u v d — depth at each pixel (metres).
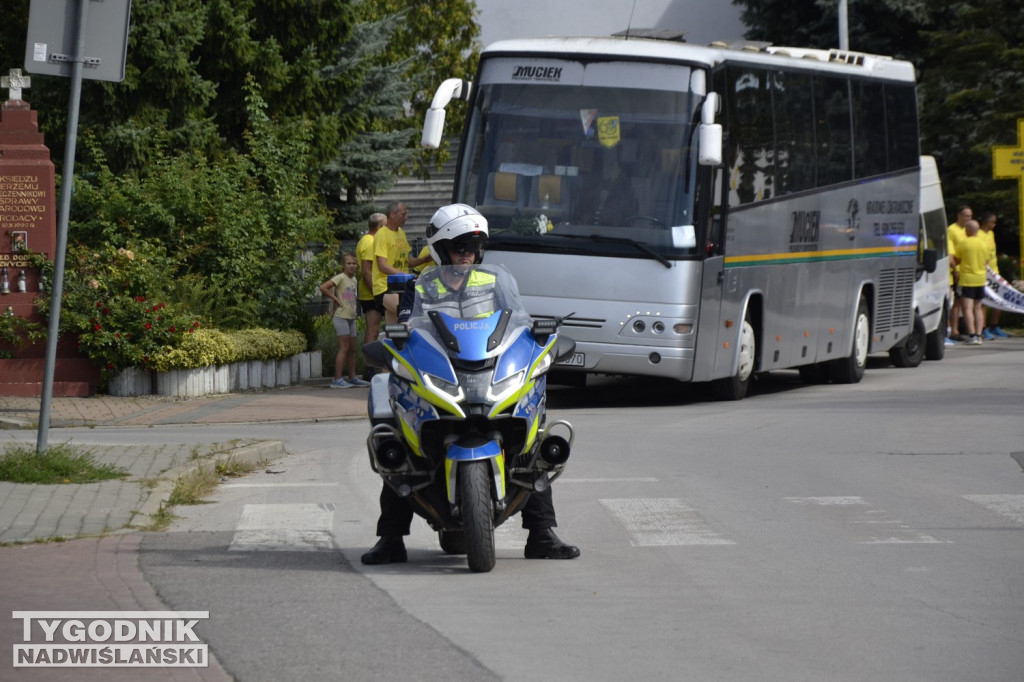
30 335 64.12
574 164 59.84
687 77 59.41
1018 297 105.50
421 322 28.09
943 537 32.12
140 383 65.19
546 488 28.36
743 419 56.53
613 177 59.47
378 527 29.61
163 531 32.97
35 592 26.00
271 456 46.22
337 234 118.69
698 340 59.47
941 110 133.12
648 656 21.95
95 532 31.83
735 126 61.94
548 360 28.03
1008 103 128.62
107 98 93.12
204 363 65.12
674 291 58.53
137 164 93.50
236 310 72.19
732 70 62.03
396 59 156.88
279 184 78.81
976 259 101.69
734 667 21.34
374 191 119.94
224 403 62.75
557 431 46.75
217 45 99.88
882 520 34.38
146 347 64.25
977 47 128.88
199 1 96.50
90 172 80.81
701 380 60.56
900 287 81.44
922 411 58.34
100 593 26.02
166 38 93.69
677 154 59.06
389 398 28.00
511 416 27.05
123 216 74.25
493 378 27.00
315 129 107.19
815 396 67.19
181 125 96.50
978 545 31.14
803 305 69.44
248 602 25.55
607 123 59.69
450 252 29.11
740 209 62.50
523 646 22.53
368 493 39.34
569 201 59.75
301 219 78.88
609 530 33.28
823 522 34.12
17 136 65.31
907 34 145.88
